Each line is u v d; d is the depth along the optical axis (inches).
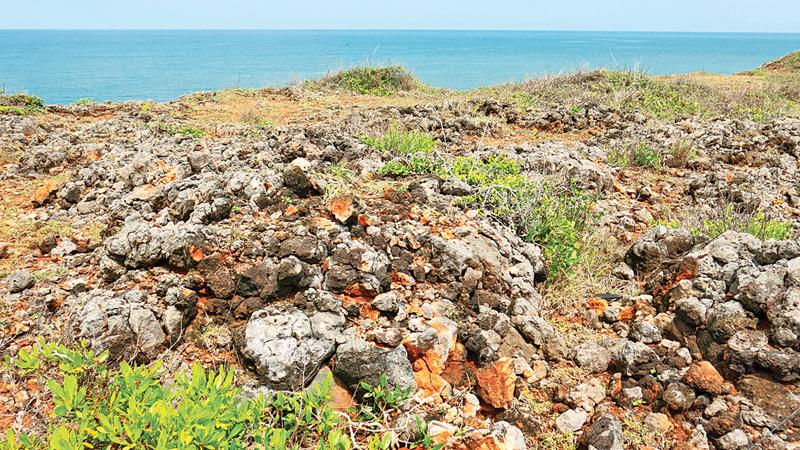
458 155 312.2
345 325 148.0
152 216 189.2
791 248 160.7
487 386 138.1
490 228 193.9
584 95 530.9
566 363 157.1
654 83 583.2
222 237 162.6
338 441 108.5
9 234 195.0
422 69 2768.2
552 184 248.2
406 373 136.6
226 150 244.4
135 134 330.0
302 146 241.4
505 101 498.9
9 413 124.0
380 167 237.5
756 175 315.9
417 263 171.8
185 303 145.7
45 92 1716.3
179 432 92.6
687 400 137.3
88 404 105.5
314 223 175.0
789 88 655.8
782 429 127.7
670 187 307.6
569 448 129.9
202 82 2117.4
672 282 176.6
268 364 130.6
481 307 161.9
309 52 5428.2
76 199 220.2
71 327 139.6
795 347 137.9
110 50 6077.8
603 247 220.8
